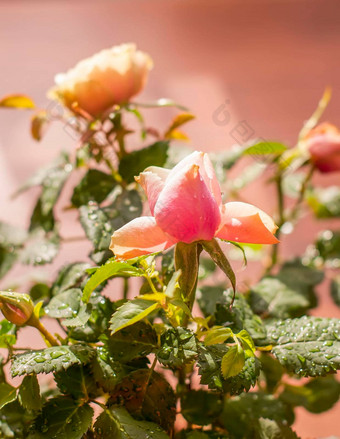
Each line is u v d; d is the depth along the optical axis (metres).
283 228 0.58
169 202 0.43
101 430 0.45
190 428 0.49
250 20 1.08
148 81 1.05
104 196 0.51
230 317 0.47
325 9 1.07
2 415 0.47
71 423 0.45
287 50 1.07
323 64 1.05
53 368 0.44
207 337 0.44
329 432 0.78
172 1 1.11
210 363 0.44
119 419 0.45
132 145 0.70
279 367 0.53
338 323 0.46
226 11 1.09
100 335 0.46
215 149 1.00
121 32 1.10
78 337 0.47
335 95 1.04
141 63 0.51
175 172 0.43
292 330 0.46
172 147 0.54
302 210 0.64
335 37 1.06
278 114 1.03
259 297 0.52
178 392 0.49
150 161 0.50
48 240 0.53
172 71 1.06
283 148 0.53
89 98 0.50
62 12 1.09
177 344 0.44
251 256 0.61
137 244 0.44
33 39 1.08
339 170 0.57
